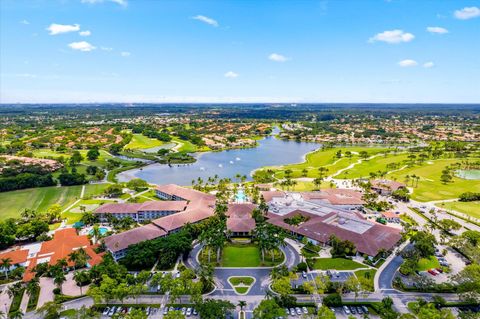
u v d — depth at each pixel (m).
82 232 186.38
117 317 109.12
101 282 127.38
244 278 141.25
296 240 179.75
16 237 173.62
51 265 140.75
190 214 197.00
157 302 124.50
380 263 154.12
